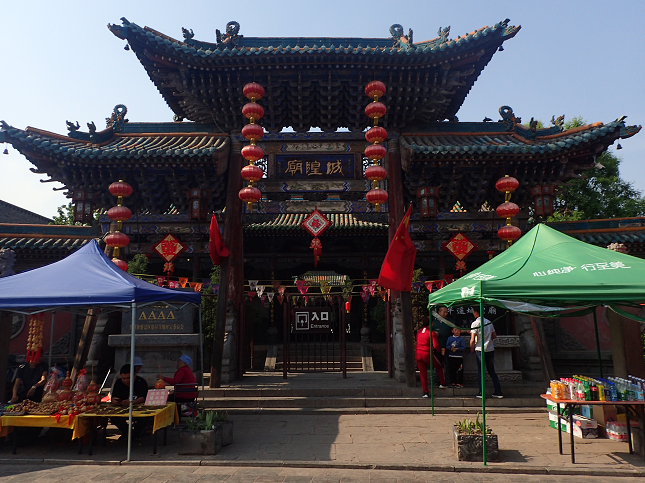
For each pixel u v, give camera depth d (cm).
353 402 1038
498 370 1189
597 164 1236
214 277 1606
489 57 1295
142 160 1192
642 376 831
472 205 1326
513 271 725
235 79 1245
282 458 690
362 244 2414
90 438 722
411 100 1291
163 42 1163
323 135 1310
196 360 1332
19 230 1530
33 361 898
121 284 743
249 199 1178
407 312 1162
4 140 1166
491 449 670
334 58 1184
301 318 1316
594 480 600
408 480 599
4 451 742
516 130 1355
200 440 712
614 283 634
